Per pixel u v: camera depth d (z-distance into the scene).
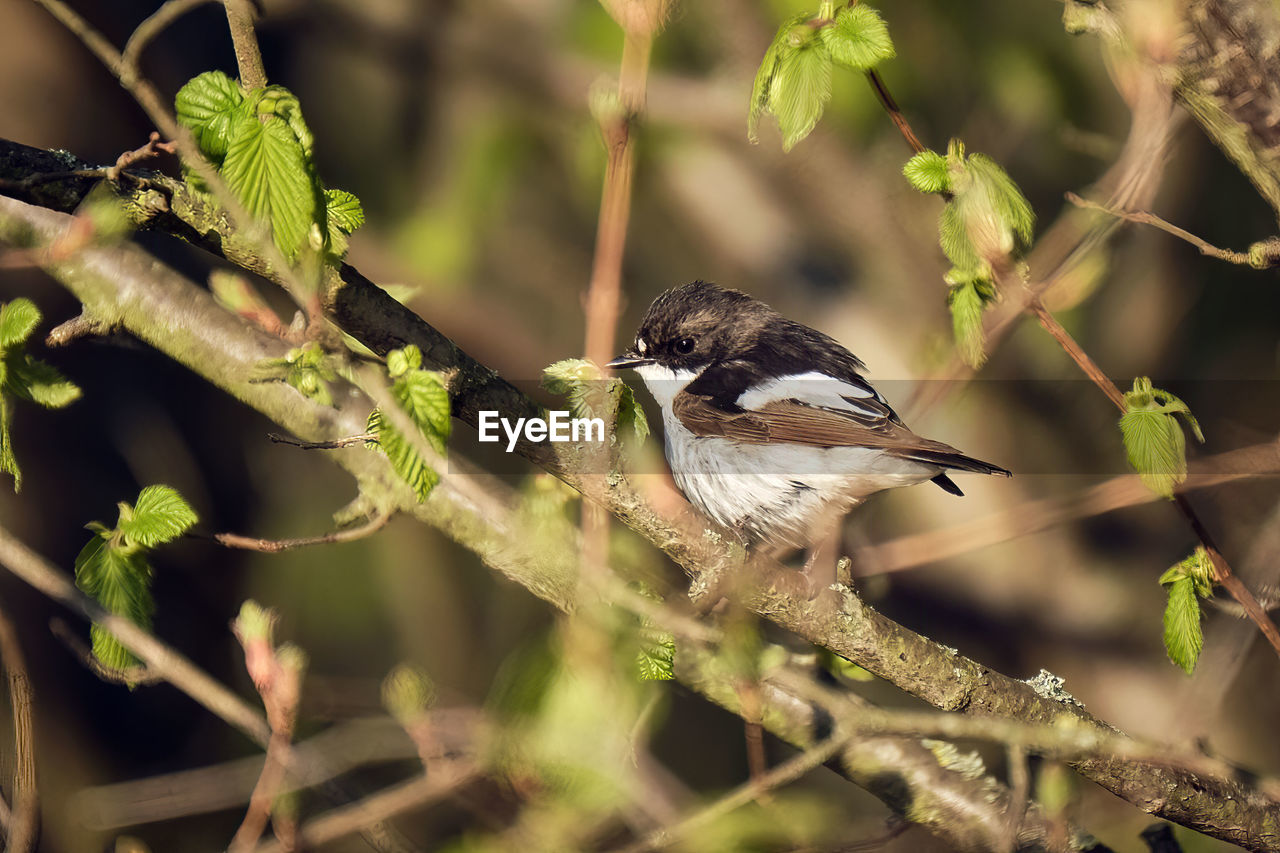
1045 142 13.98
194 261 12.20
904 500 13.60
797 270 13.78
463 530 7.58
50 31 12.49
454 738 7.00
